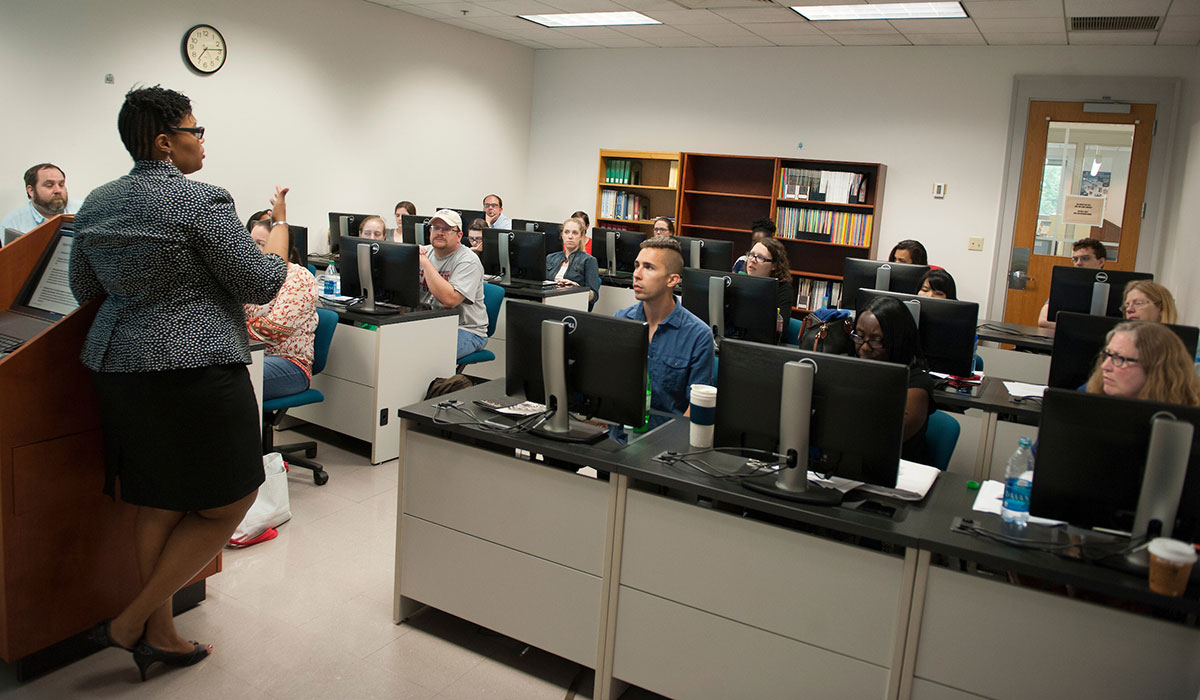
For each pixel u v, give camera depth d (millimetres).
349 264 4133
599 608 2162
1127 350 1972
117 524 2236
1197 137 5598
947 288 3607
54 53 5008
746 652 1963
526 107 8812
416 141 7582
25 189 4984
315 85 6586
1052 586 1770
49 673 2180
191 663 2256
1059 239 6590
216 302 1992
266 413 3439
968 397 3029
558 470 2182
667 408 2711
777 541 1892
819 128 7387
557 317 2197
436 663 2355
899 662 1783
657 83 8117
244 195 6207
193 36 5668
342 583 2773
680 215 7879
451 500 2393
